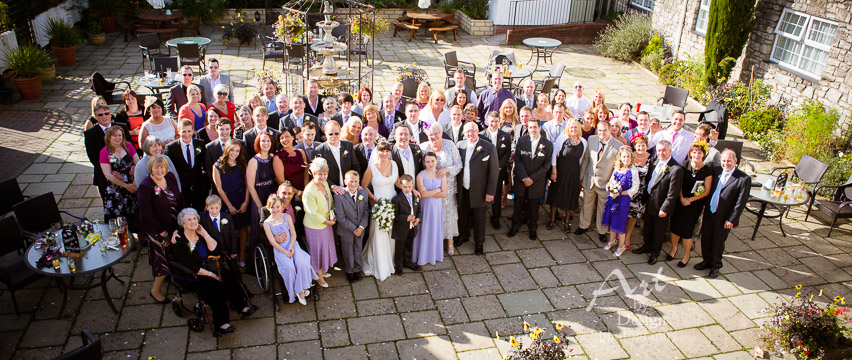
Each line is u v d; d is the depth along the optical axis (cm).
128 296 575
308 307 576
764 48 1116
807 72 1023
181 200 587
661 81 1325
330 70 1002
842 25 920
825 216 798
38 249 530
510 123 731
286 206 555
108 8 1543
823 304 613
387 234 617
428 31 1720
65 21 1477
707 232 648
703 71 1234
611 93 1251
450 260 670
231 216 560
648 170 662
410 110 665
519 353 471
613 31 1538
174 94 802
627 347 542
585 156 694
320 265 596
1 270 528
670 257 685
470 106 703
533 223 713
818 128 900
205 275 510
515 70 1140
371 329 550
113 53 1388
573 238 726
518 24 1683
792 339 527
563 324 569
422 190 616
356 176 568
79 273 498
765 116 1012
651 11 1554
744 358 535
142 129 658
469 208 680
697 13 1301
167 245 535
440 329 555
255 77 1242
